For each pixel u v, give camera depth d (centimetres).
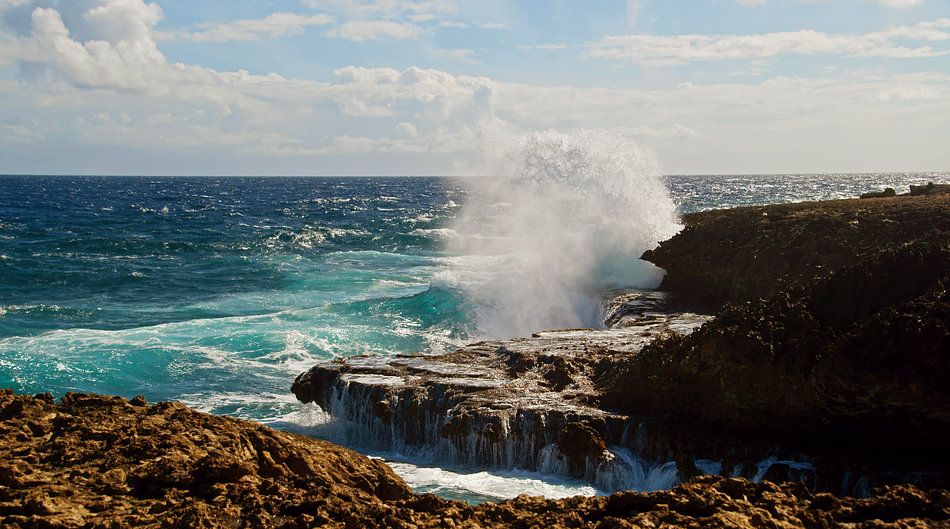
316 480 639
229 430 704
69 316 2312
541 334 1523
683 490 600
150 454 626
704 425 1060
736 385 1022
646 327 1536
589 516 579
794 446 991
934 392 869
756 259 1777
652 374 1127
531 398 1159
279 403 1443
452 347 1853
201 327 2039
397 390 1212
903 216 1681
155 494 581
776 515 547
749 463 968
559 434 1058
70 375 1619
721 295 1878
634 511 577
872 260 1084
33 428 678
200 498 577
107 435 662
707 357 1053
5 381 1560
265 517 534
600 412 1096
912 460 928
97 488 571
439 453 1129
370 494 682
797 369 977
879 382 896
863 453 960
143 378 1614
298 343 1866
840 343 946
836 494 898
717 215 2309
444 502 609
